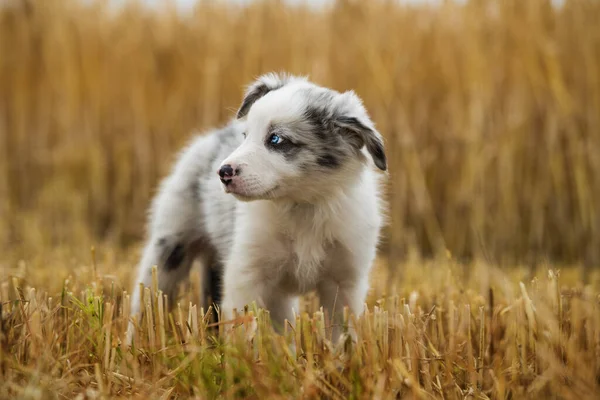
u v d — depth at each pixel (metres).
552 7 10.87
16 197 12.93
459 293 6.07
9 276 5.99
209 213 6.00
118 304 5.85
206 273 6.35
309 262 5.47
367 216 5.51
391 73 11.35
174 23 12.70
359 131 5.26
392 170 11.21
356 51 11.61
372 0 11.74
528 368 4.43
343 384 4.09
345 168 5.37
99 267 7.30
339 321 5.48
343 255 5.50
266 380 4.00
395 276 7.52
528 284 6.84
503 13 10.98
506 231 10.67
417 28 11.45
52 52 12.87
